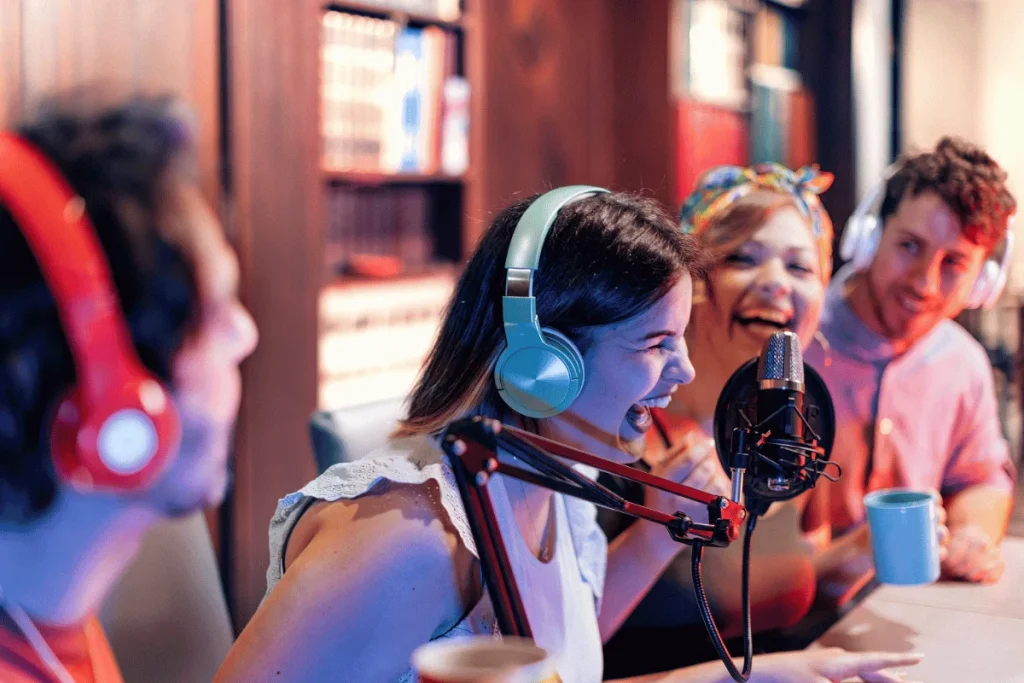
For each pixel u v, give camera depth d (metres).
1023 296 1.53
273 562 0.95
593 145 3.73
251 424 2.45
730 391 1.03
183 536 1.16
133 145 0.47
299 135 2.53
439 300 3.07
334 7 2.71
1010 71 3.38
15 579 0.53
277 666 0.84
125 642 1.08
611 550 1.28
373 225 3.07
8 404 0.46
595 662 1.10
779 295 1.30
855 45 4.17
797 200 1.34
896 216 1.42
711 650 1.32
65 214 0.45
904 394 1.46
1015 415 1.56
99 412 0.45
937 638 1.24
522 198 1.02
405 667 0.89
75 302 0.45
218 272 0.49
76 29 2.07
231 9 2.35
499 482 0.99
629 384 0.94
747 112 4.07
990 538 1.45
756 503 1.00
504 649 0.63
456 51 3.09
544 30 3.48
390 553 0.87
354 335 2.80
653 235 0.94
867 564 1.43
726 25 3.97
